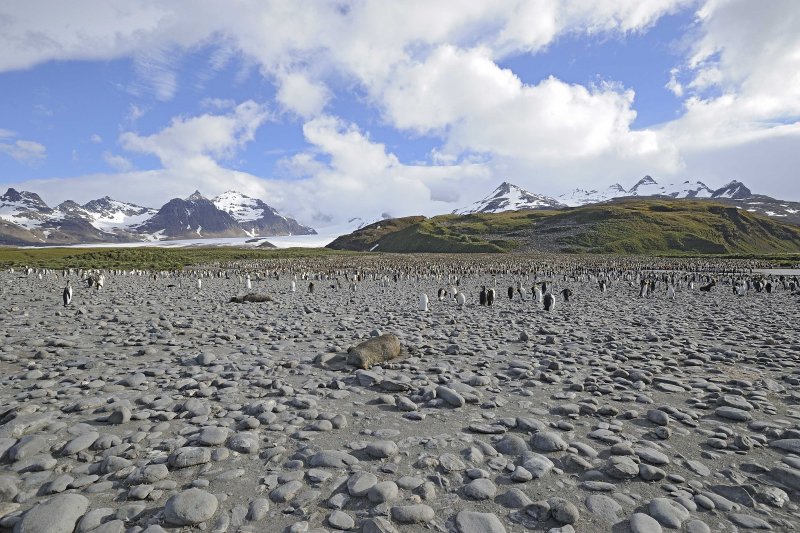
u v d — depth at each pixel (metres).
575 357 10.83
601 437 5.84
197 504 3.99
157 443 5.51
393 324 16.62
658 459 5.16
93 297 26.84
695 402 7.37
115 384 8.24
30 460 4.97
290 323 16.67
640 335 14.02
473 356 11.04
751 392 7.85
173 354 11.16
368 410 6.99
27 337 13.00
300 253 141.12
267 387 8.23
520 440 5.59
